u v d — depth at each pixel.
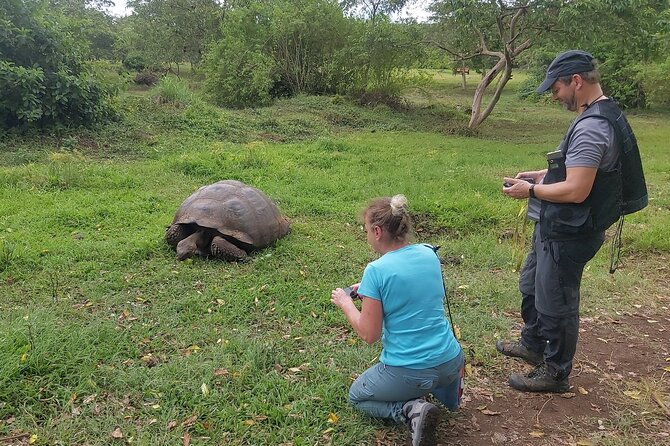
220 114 14.12
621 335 4.00
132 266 4.96
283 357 3.50
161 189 7.90
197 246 5.21
